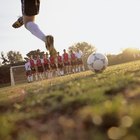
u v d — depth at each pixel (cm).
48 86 1049
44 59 2962
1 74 5272
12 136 361
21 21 1024
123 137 277
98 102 453
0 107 614
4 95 1055
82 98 490
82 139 290
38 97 667
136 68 1291
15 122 425
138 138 267
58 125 357
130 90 513
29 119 430
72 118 377
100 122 323
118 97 447
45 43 1000
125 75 859
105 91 539
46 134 330
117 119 329
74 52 3117
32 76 2991
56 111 446
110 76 923
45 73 2978
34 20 982
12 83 4053
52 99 576
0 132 376
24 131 362
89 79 952
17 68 4256
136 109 350
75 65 3103
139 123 301
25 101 657
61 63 3009
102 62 1482
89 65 1502
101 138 282
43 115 440
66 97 558
